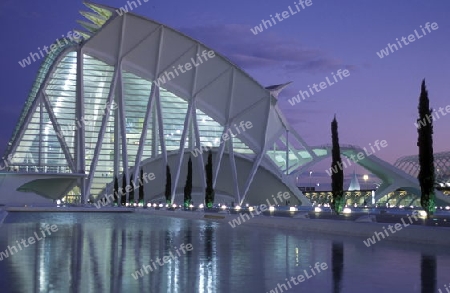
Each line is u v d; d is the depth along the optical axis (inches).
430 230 839.7
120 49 3385.8
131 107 3489.2
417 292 426.3
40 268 550.0
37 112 3289.9
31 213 2306.8
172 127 3545.8
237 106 3535.9
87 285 452.8
